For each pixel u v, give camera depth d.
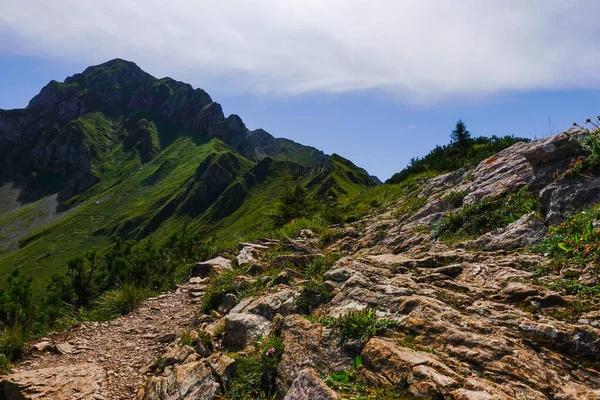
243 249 17.44
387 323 6.05
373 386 4.84
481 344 5.09
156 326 10.90
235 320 8.13
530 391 4.23
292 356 6.16
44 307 13.62
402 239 12.49
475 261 8.36
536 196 10.05
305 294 8.22
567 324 5.26
